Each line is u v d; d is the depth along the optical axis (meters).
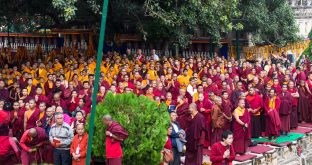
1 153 12.96
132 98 11.95
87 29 34.81
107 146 11.28
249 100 18.67
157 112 11.88
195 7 25.95
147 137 11.57
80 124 12.12
